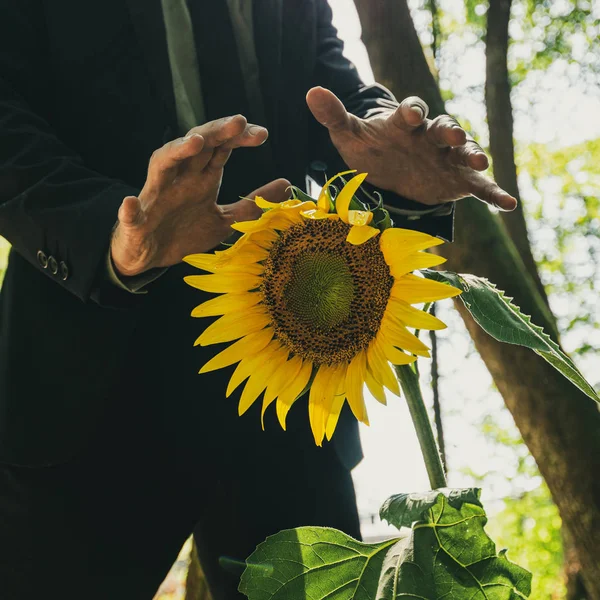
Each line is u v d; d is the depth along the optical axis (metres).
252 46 0.75
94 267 0.52
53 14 0.68
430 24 2.93
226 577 0.75
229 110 0.73
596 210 4.63
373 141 0.58
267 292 0.48
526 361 1.42
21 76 0.67
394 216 0.63
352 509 0.77
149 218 0.46
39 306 0.64
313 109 0.55
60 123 0.70
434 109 1.60
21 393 0.64
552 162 4.61
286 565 0.41
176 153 0.42
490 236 1.46
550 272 4.60
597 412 1.39
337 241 0.46
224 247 0.69
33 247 0.56
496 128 2.38
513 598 0.38
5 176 0.57
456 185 0.58
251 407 0.73
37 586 0.66
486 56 2.44
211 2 0.73
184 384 0.71
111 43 0.69
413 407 0.44
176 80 0.71
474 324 1.49
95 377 0.64
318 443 0.47
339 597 0.41
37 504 0.65
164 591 2.91
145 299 0.70
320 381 0.47
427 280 0.43
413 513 0.37
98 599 0.67
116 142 0.70
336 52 0.84
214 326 0.48
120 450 0.68
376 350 0.45
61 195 0.56
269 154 0.74
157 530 0.70
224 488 0.74
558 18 3.58
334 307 0.46
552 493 1.41
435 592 0.38
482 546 0.39
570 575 2.25
